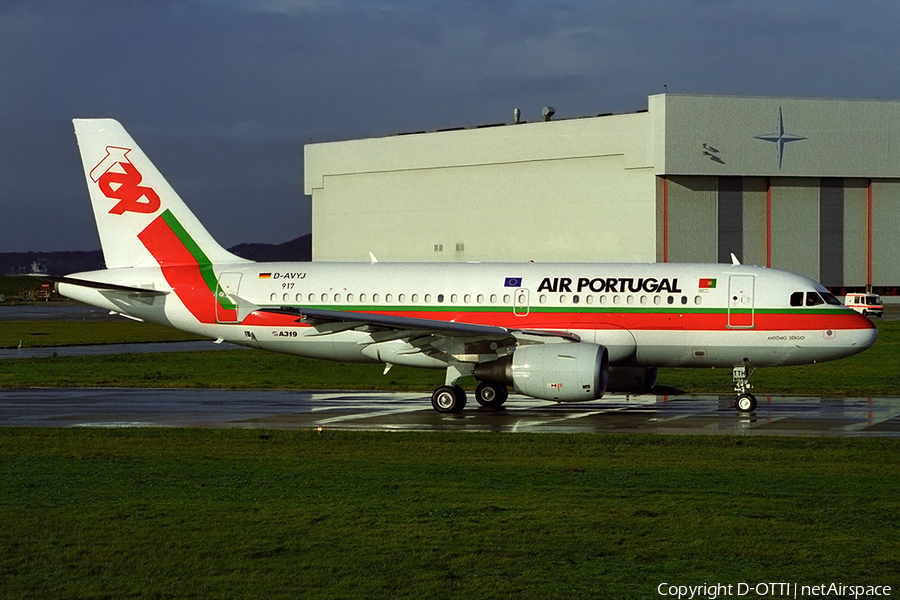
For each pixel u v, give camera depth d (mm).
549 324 48875
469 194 156125
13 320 133000
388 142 166125
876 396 51469
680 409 46375
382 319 44000
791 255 140875
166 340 96812
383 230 167875
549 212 146625
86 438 36281
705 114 133375
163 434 37031
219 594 18547
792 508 24953
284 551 21156
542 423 41500
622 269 49438
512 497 26172
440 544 21656
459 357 45812
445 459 32031
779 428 39781
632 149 136000
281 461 31578
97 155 53469
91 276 53188
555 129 145125
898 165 140750
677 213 136125
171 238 53344
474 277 50281
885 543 21812
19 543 21672
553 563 20422
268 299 51188
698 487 27516
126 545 21531
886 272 144750
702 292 47938
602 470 30062
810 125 137250
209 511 24500
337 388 54844
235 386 55531
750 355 47875
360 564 20281
